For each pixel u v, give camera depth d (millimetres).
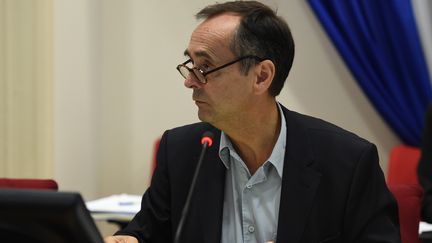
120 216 3025
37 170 4152
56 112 4289
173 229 2012
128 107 4820
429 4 4586
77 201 933
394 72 4617
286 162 1945
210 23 1833
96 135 4766
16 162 4090
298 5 4676
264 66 1841
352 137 2033
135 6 4758
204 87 1814
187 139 2125
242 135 1909
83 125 4555
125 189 4848
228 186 2002
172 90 4781
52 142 4211
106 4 4758
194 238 1937
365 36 4559
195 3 4719
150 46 4773
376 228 1867
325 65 4715
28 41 4082
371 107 4738
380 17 4578
